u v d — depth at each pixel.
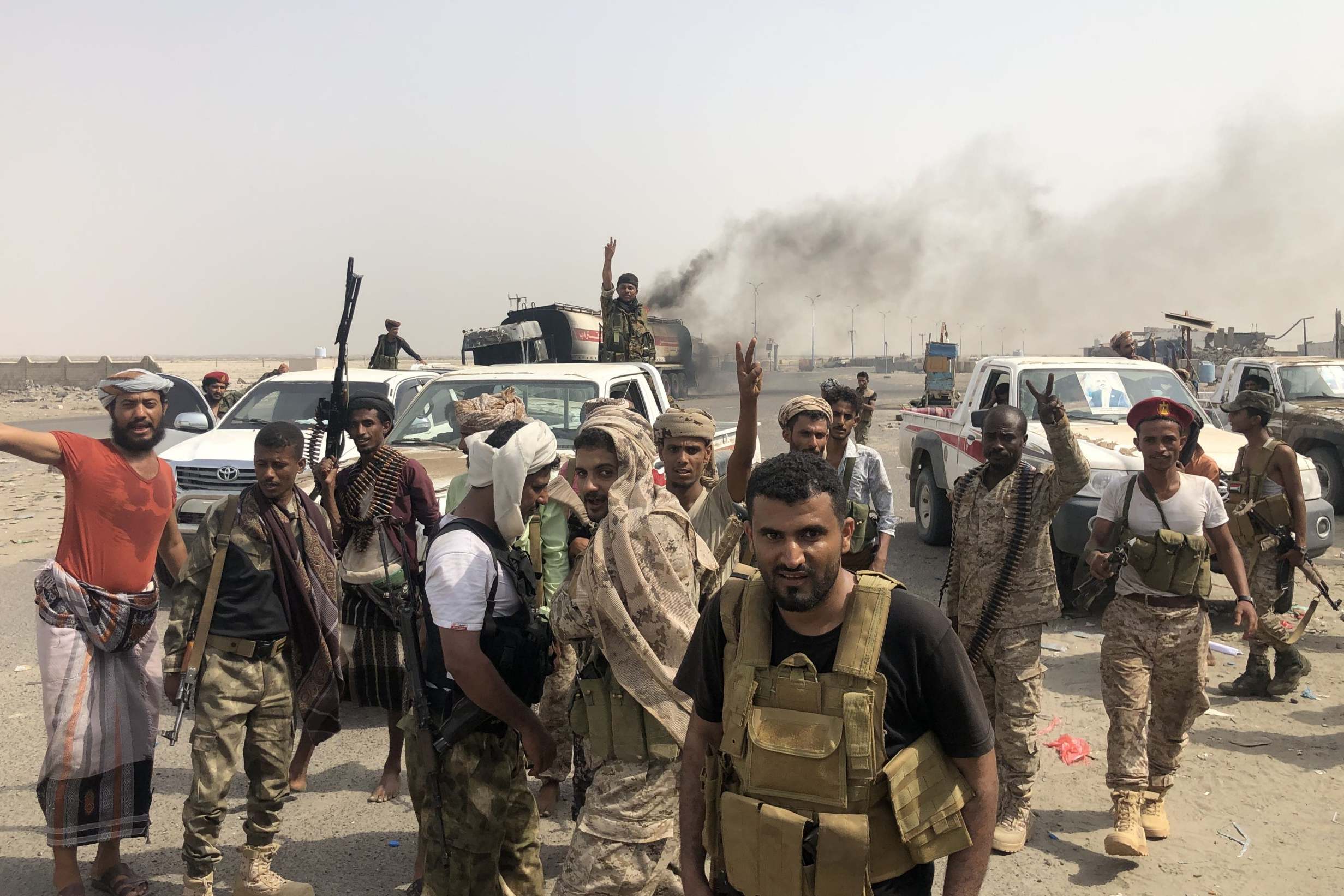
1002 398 9.91
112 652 3.77
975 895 2.11
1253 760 5.16
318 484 4.78
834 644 2.08
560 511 3.91
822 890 2.00
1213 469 7.12
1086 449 7.90
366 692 4.71
